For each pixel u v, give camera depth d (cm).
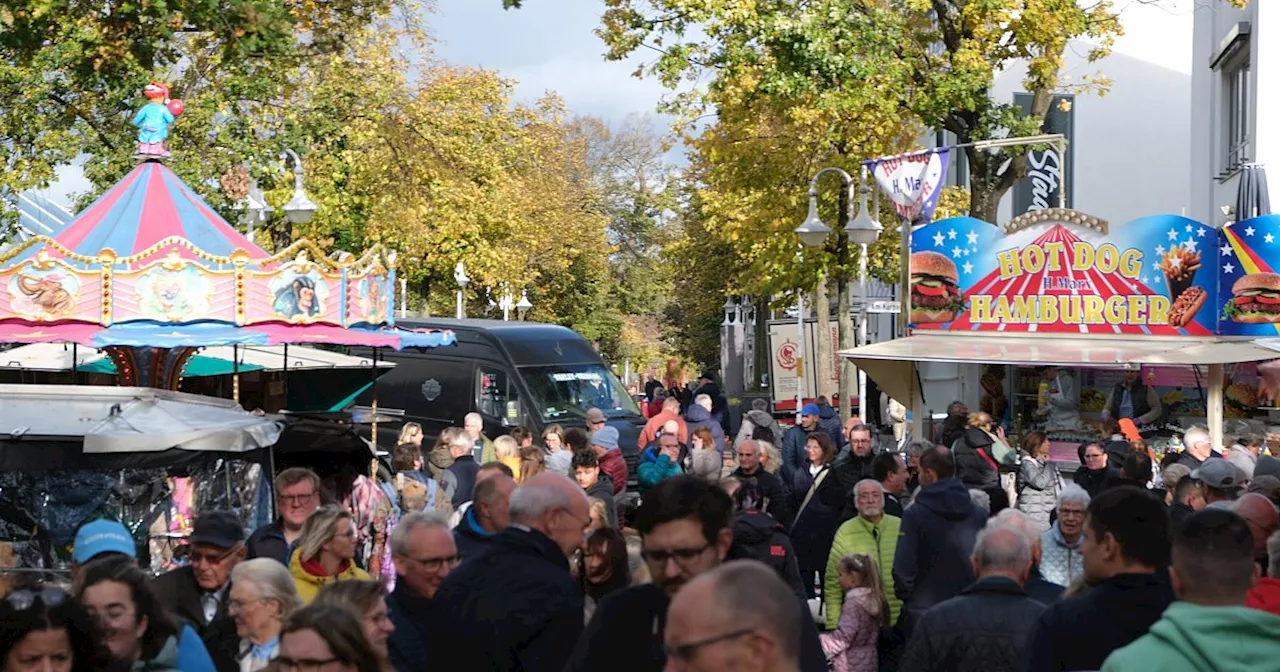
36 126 2789
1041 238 2006
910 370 2066
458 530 758
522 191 5959
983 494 1212
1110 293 1984
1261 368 1961
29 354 1872
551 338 2572
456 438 1432
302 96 3073
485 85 4850
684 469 1880
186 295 1562
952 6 2550
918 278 2061
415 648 623
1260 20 2558
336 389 2084
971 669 629
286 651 455
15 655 464
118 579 529
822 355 3716
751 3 2439
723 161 3312
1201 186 3141
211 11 1427
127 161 2773
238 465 1080
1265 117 2556
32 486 1030
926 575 921
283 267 1611
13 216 2889
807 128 3162
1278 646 436
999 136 2673
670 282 8600
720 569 344
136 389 1108
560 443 1767
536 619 578
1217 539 445
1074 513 917
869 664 918
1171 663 437
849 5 2459
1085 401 2134
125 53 1523
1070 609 554
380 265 1762
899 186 2166
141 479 1045
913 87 2603
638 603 509
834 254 3309
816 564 1366
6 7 1461
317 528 728
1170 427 2002
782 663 335
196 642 566
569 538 607
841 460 1366
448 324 2569
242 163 2869
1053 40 2486
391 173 3653
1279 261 1919
